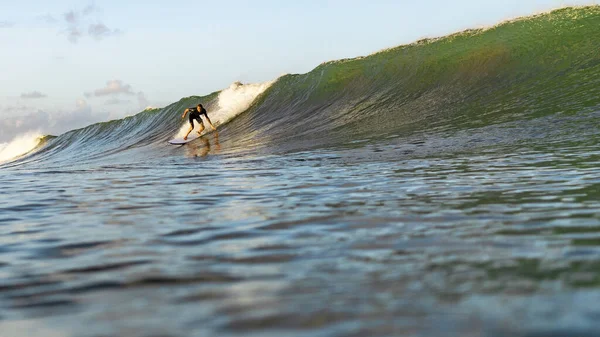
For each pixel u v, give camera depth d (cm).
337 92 2133
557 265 275
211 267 309
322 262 308
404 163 866
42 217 527
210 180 785
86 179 891
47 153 2780
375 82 2094
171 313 231
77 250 372
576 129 1108
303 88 2261
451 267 283
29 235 436
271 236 387
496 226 383
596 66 1656
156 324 218
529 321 199
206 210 516
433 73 1988
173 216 490
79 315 237
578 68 1683
